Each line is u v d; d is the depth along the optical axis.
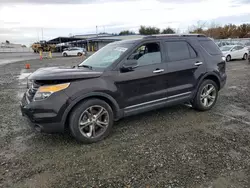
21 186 2.55
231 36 62.06
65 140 3.71
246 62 17.53
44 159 3.12
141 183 2.55
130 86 3.91
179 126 4.23
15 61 26.02
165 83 4.33
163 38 4.45
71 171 2.82
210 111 5.11
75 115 3.44
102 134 3.70
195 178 2.63
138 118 4.68
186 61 4.62
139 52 4.07
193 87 4.77
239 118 4.64
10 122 4.57
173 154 3.18
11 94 7.29
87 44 61.81
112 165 2.94
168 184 2.53
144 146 3.45
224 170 2.77
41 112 3.27
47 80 3.32
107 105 3.70
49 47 57.97
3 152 3.33
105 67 3.82
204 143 3.51
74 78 3.44
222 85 5.30
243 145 3.43
